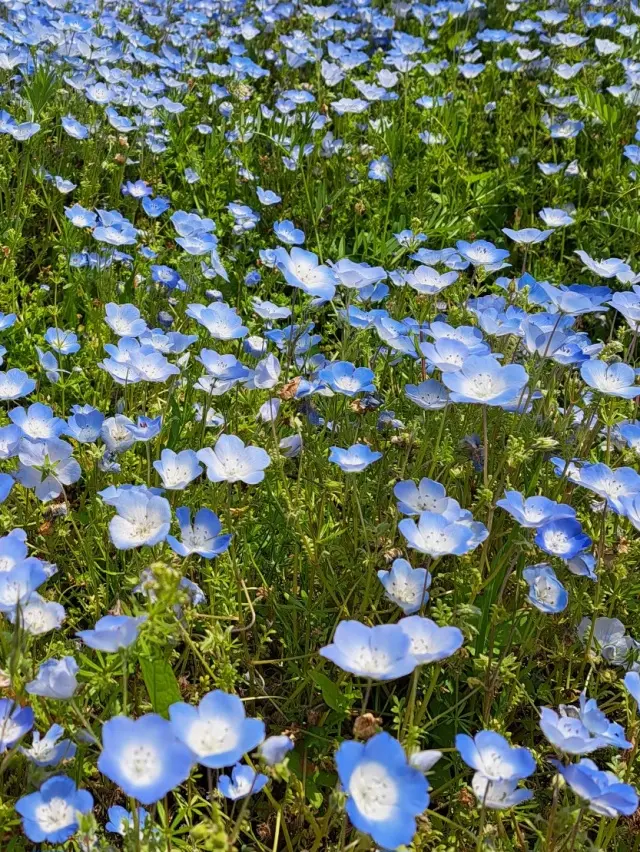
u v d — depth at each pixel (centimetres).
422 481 44
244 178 96
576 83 118
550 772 45
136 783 27
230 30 136
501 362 58
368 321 60
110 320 60
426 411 57
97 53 112
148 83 107
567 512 43
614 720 49
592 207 102
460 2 146
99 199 93
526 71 130
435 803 44
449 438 54
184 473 44
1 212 84
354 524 51
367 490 52
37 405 49
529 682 49
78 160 100
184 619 42
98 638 30
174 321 71
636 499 44
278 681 49
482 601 47
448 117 110
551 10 140
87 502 54
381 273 55
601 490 45
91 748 40
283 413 57
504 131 111
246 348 65
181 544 40
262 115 109
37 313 72
